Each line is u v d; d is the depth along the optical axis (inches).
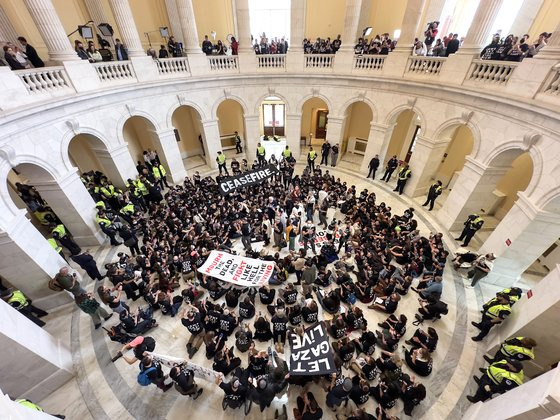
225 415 237.3
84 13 534.0
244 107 652.7
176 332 303.6
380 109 565.6
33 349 235.8
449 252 412.2
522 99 318.3
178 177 629.3
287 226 398.3
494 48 381.4
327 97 619.8
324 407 239.1
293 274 371.6
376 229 406.0
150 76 512.1
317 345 232.2
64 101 379.2
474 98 392.2
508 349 228.5
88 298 291.6
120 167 507.5
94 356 284.8
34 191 455.5
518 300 265.6
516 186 456.8
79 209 405.4
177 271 367.2
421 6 449.4
